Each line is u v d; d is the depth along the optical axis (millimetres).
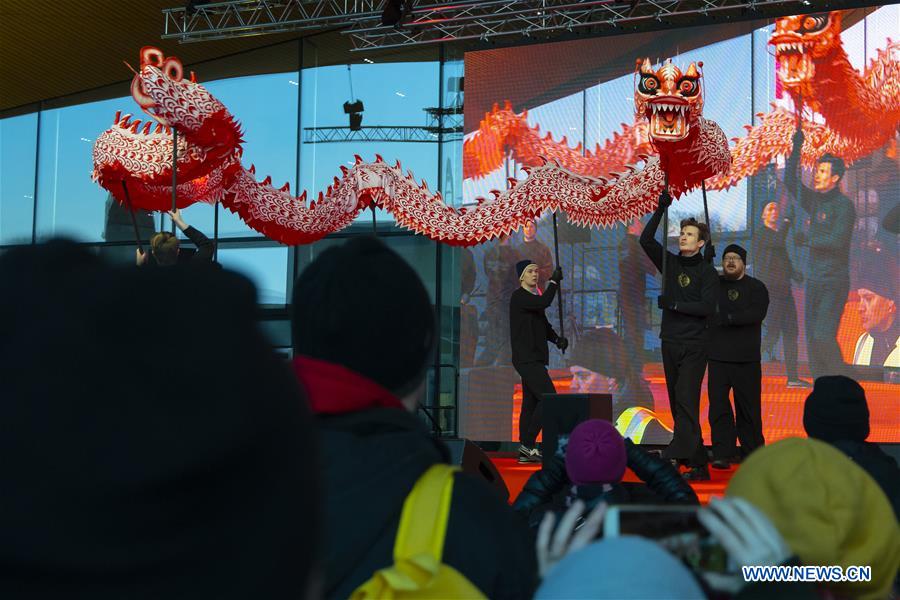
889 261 8992
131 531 406
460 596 889
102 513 401
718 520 809
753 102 9586
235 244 12938
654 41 10102
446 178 11836
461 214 7480
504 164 10625
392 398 1122
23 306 426
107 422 408
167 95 6172
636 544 587
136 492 402
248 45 12719
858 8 9297
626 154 10180
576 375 10016
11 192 14445
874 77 9203
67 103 14227
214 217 13078
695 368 6105
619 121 10227
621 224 10008
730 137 9617
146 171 6637
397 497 1013
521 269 8156
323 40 12609
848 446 2068
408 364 1148
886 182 9078
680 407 6102
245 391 435
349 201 7598
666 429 9641
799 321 9188
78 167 14062
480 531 1039
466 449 3480
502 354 10414
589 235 10125
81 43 12070
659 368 9750
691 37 9922
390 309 1132
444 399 11438
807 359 9125
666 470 3137
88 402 409
